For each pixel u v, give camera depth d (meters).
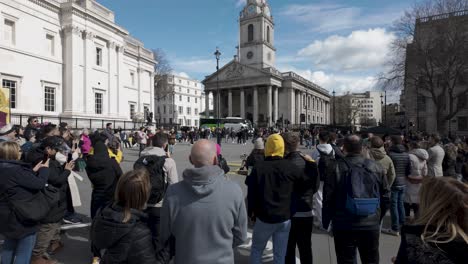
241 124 59.47
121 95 38.78
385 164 6.07
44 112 29.42
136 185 2.78
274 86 78.00
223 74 80.00
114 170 5.39
